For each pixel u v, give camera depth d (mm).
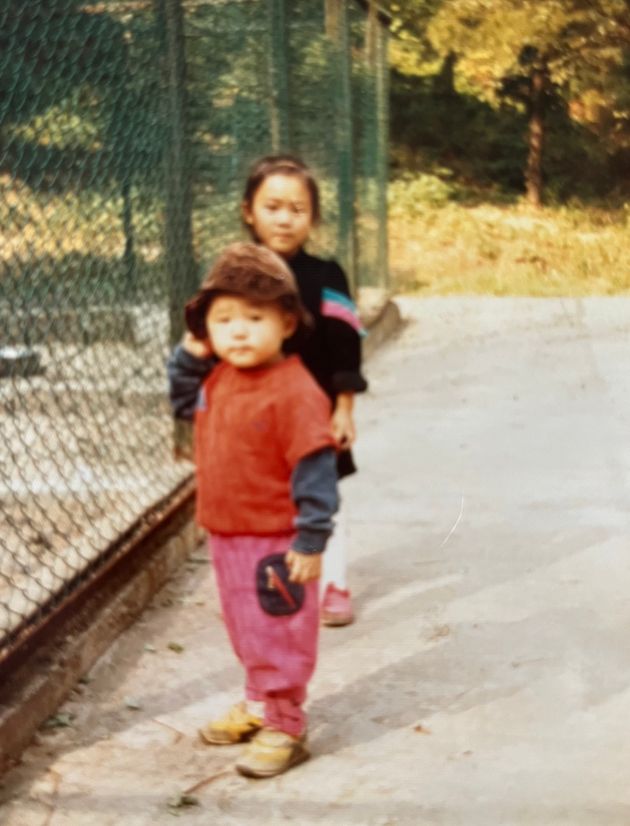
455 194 19531
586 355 8664
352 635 3689
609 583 4086
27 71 3723
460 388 7590
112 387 5055
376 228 10344
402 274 14117
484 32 18234
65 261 4344
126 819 2658
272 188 3086
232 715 3004
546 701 3199
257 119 6000
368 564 4332
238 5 5605
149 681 3383
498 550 4457
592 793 2717
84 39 4051
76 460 4996
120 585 3838
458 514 4910
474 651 3539
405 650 3564
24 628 3238
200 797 2748
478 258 15266
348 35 8461
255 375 2709
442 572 4234
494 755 2914
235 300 2627
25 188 3959
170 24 4793
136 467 4934
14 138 3795
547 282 13266
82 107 4148
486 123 20812
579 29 18609
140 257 4852
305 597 2785
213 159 5363
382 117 10562
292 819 2643
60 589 3467
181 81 4906
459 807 2672
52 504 4547
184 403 2893
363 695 3268
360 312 9227
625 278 13352
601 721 3076
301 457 2639
